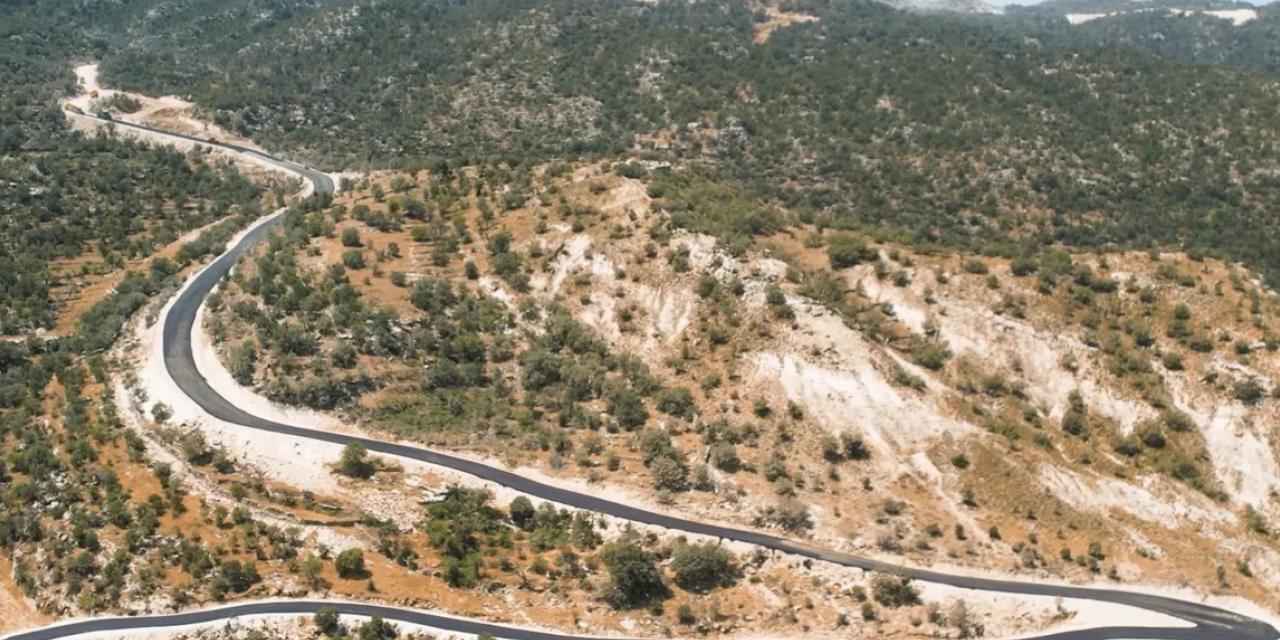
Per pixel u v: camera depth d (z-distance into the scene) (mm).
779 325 130625
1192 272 130250
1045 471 110188
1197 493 107688
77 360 136250
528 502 103312
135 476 109250
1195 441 112375
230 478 109750
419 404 122562
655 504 105688
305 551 97688
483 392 126188
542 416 121938
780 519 103500
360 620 88562
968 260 137375
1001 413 118688
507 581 94500
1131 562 99125
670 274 141500
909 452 113500
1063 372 122000
